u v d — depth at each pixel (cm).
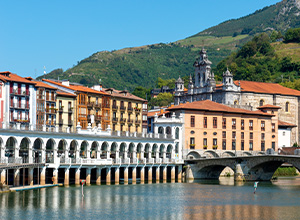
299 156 13400
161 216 8469
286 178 16475
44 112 14038
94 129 13125
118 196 10588
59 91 15112
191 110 16612
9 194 10050
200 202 10044
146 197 10588
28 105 13475
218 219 8306
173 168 15138
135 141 14575
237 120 17675
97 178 12825
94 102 15912
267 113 18538
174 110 16775
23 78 13812
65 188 11375
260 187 13012
